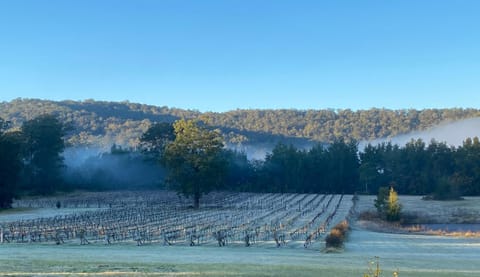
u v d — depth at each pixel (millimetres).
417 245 51062
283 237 51438
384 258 36781
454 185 125875
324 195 139125
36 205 103062
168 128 148000
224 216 81688
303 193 150500
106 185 150875
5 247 40344
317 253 41375
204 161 101062
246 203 112562
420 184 141000
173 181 104750
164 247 43969
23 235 50469
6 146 96312
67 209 94750
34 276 21734
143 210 91562
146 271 23922
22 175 129875
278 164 158500
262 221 73500
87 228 59719
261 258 33438
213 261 30047
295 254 39094
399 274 25500
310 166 155250
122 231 55938
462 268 31062
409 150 149000
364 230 69375
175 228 62562
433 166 143875
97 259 29438
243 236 54812
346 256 37844
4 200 95875
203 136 103688
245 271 24641
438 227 81438
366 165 145750
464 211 99125
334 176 153500
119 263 26875
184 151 102875
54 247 41469
